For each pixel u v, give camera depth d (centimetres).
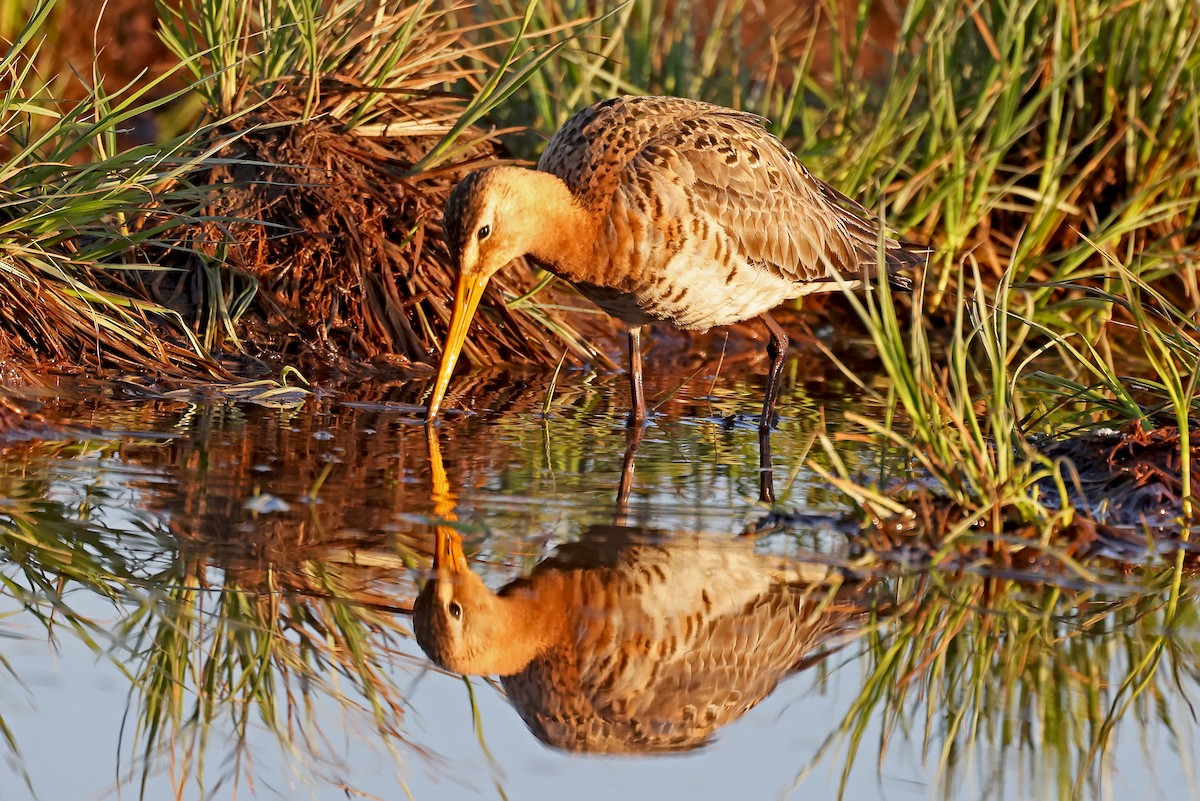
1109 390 1105
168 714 707
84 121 1237
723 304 1144
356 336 1259
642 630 777
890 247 1271
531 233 1084
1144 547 883
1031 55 1520
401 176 1309
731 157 1123
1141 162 1499
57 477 919
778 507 921
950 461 903
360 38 1330
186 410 1080
